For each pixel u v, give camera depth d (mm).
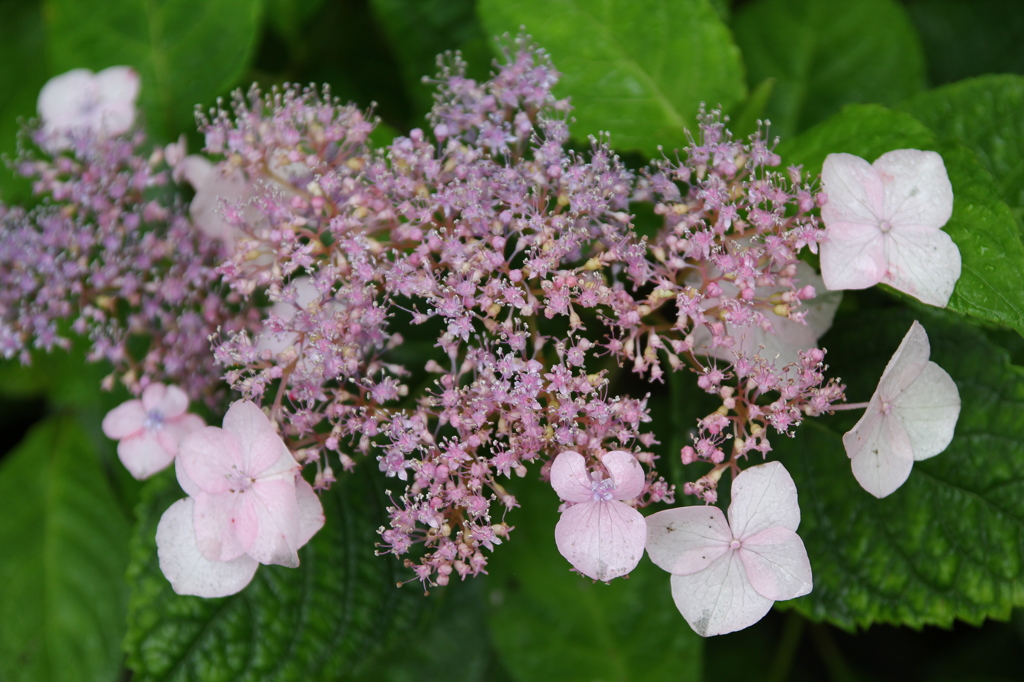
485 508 392
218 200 424
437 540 407
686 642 465
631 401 395
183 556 410
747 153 412
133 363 443
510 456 390
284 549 396
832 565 426
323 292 401
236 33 485
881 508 426
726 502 429
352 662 433
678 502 436
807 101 492
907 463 403
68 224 439
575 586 468
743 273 394
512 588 471
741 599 396
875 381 436
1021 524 414
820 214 412
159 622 422
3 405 540
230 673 423
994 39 507
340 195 409
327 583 434
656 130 451
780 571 394
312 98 478
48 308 443
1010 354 434
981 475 419
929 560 419
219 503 402
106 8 490
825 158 416
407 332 444
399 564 439
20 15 532
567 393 389
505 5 454
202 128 426
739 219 400
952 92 450
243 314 436
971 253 406
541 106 423
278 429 408
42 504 518
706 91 450
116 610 510
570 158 416
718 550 395
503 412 393
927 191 407
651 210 446
